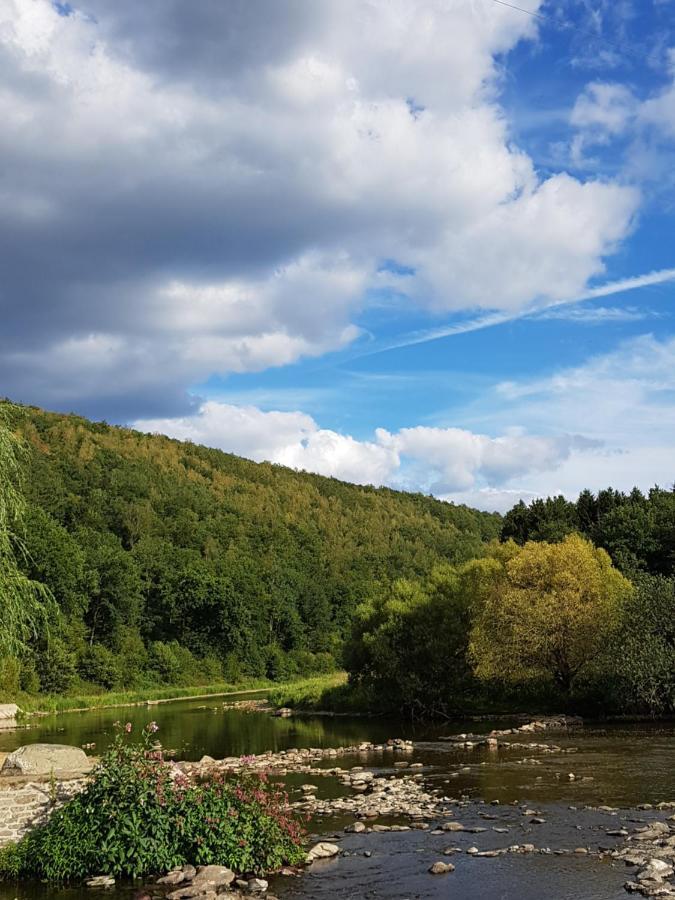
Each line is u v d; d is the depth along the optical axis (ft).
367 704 195.83
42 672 282.15
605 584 166.61
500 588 171.94
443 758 106.52
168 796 56.34
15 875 54.54
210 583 409.49
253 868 54.34
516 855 55.57
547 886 48.08
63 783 60.34
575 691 165.58
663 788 76.89
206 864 54.24
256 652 418.51
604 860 53.06
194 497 638.53
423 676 178.09
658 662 140.15
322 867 54.80
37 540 307.17
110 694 305.12
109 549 381.81
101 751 128.88
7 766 64.18
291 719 190.39
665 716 148.87
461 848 58.34
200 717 209.15
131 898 49.14
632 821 63.77
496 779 86.48
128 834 54.44
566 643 162.40
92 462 616.80
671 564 215.51
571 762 95.66
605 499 256.11
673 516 222.69
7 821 57.41
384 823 67.62
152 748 61.72
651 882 46.96
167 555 448.65
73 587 330.75
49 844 54.80
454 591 195.83
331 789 85.35
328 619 499.51
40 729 176.76
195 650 404.57
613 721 147.13
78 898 49.39
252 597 439.22
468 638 177.47
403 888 49.47
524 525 259.39
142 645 372.17
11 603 74.38
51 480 496.64
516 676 164.55
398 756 111.24
